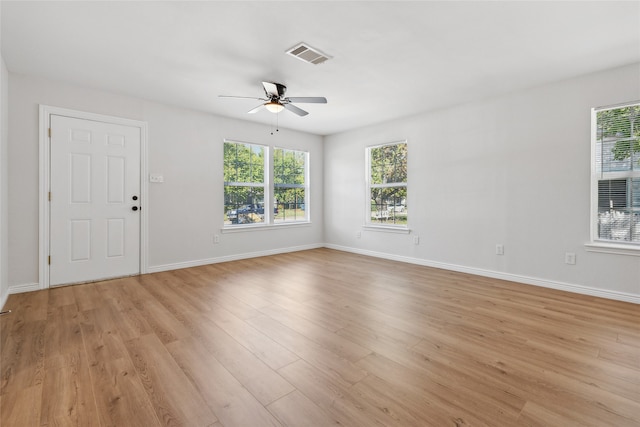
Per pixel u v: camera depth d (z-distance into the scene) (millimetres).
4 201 3096
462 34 2484
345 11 2182
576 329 2430
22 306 2939
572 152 3357
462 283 3742
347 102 4176
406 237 4977
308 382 1751
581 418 1453
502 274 3920
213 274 4180
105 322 2582
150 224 4215
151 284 3689
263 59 2920
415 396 1624
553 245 3508
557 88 3441
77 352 2080
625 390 1663
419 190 4762
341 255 5578
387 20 2291
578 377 1786
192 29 2418
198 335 2344
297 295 3299
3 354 2051
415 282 3795
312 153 6238
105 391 1665
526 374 1819
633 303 3010
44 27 2389
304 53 2797
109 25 2363
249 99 4094
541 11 2178
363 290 3473
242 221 5297
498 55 2842
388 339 2275
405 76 3318
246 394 1645
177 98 4066
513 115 3773
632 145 3082
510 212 3828
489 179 4000
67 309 2875
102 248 3844
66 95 3559
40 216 3434
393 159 5219
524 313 2768
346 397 1620
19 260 3336
